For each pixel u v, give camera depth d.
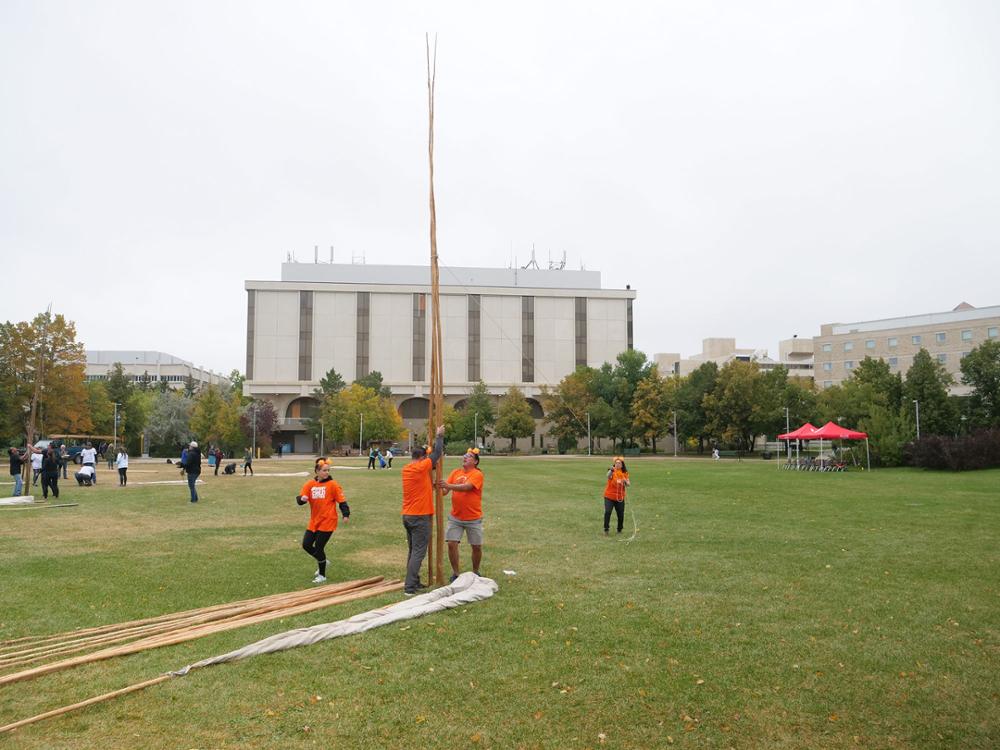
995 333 87.50
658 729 4.79
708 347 133.88
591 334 99.56
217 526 15.13
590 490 25.25
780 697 5.34
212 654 6.25
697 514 17.17
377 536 13.80
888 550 11.83
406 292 96.19
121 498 21.69
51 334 47.69
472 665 5.99
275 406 94.00
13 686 5.48
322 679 5.64
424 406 98.00
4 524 15.33
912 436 42.78
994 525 15.04
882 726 4.87
